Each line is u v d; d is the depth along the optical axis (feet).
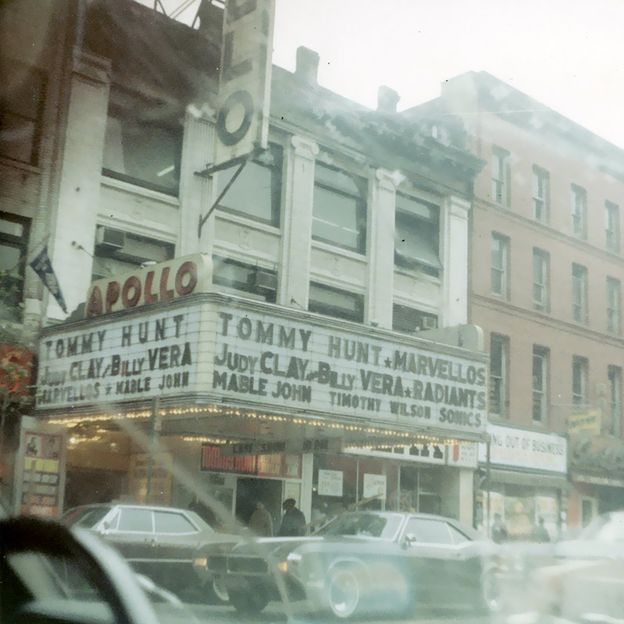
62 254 52.70
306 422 46.98
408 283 75.77
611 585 28.19
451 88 87.30
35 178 52.75
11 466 48.44
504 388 83.30
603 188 99.91
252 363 44.11
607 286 99.55
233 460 58.44
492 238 85.35
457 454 74.02
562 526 84.07
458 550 35.76
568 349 91.15
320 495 65.10
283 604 32.40
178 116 59.98
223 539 36.96
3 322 49.85
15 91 52.70
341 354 48.60
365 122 72.02
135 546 35.09
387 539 34.60
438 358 54.44
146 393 44.50
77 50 55.01
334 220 70.64
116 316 46.78
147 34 58.59
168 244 58.85
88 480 52.75
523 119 90.17
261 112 54.85
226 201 62.80
